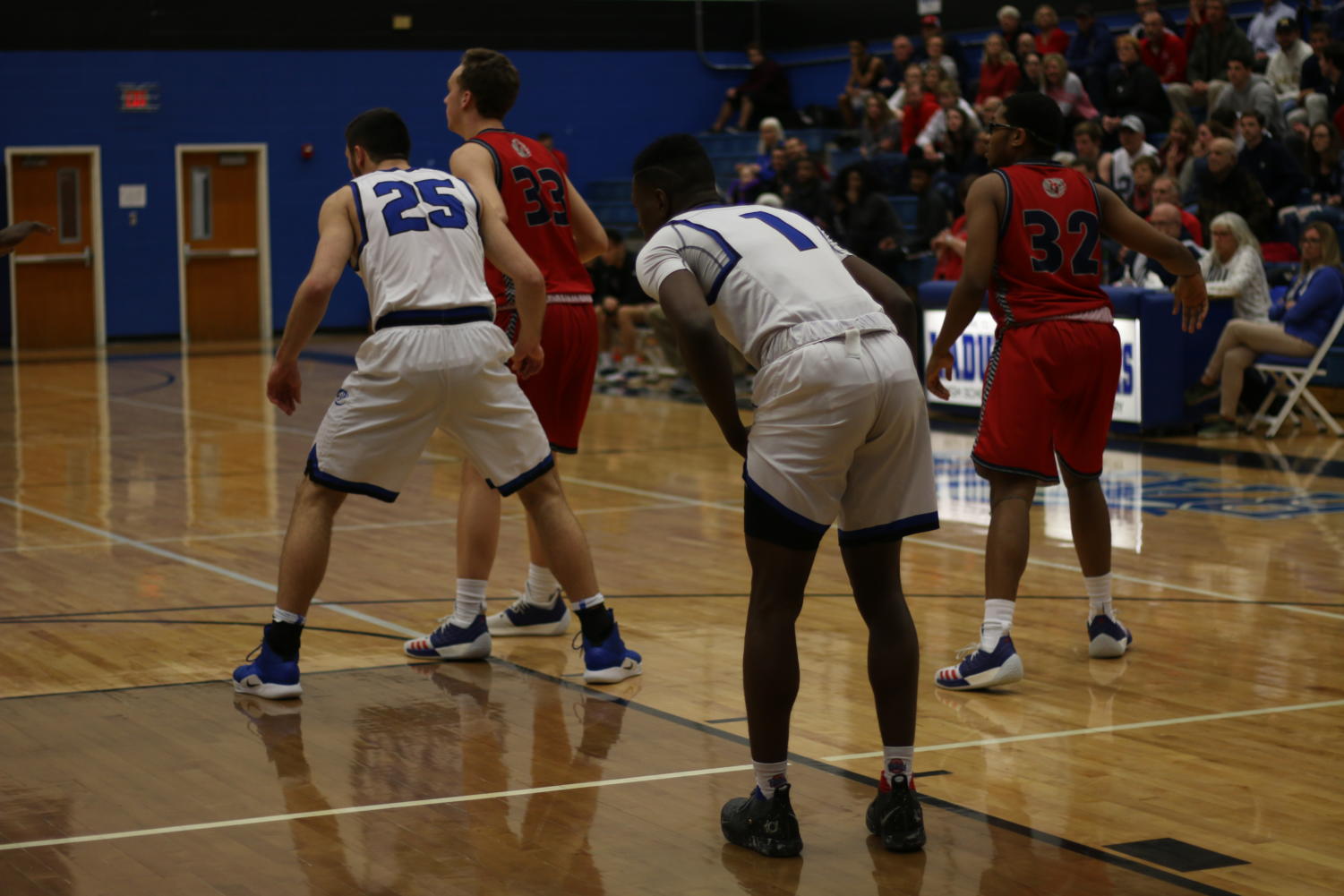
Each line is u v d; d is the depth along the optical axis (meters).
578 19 28.20
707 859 4.38
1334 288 13.23
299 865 4.32
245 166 26.64
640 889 4.16
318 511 6.14
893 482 4.41
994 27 24.11
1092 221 6.36
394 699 6.10
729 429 4.33
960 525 9.88
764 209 4.61
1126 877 4.23
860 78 24.39
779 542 4.36
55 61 24.97
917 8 25.42
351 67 26.97
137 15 25.41
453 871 4.29
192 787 5.02
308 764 5.26
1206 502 10.55
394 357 6.07
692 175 4.79
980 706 5.97
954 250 15.83
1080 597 7.83
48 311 25.42
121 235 25.77
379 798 4.91
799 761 5.27
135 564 8.86
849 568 4.52
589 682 6.34
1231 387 13.55
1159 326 13.66
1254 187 15.29
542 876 4.25
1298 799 4.88
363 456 6.11
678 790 4.99
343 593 8.07
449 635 6.68
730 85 29.52
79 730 5.66
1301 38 19.30
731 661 6.65
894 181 21.20
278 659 6.13
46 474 12.47
